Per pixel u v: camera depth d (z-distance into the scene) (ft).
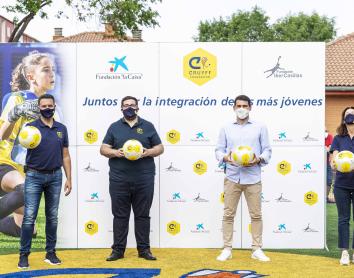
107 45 27.17
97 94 27.25
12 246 27.50
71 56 27.25
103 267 23.47
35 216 23.25
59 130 23.40
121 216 24.88
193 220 27.43
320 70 26.99
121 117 27.27
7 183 27.45
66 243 27.55
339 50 82.69
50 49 27.27
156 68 27.17
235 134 24.66
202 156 27.25
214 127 27.20
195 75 27.14
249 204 24.86
